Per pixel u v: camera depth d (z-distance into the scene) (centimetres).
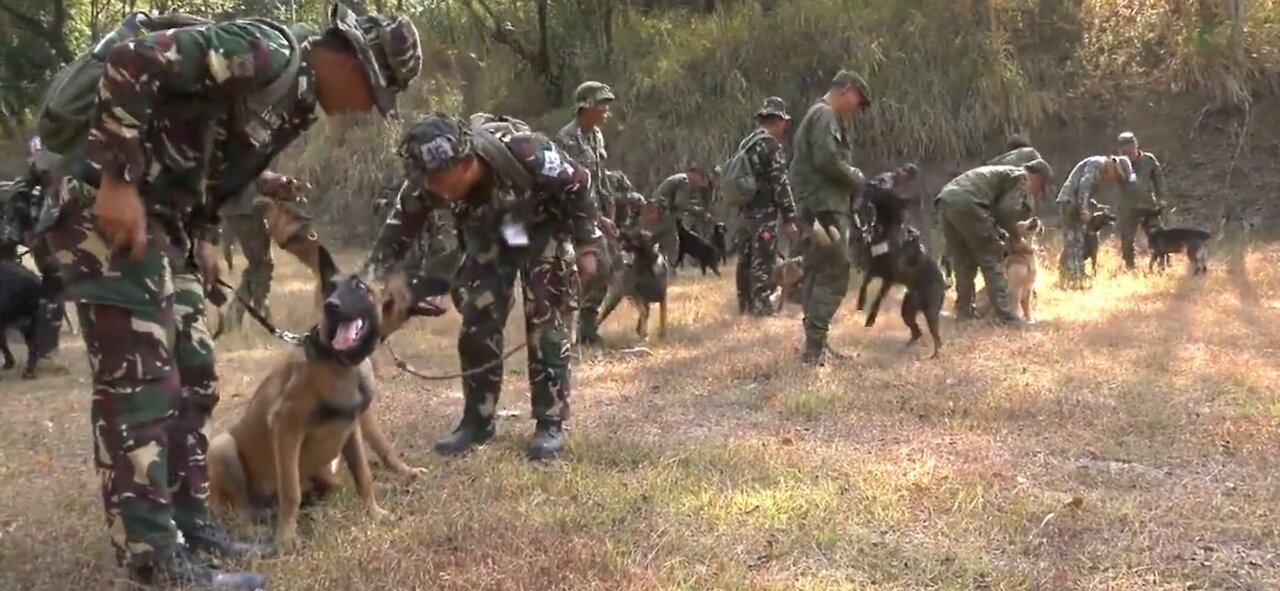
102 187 333
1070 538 438
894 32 2144
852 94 973
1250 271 1338
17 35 2783
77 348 1005
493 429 600
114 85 325
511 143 539
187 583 375
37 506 482
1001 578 396
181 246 378
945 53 2102
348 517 464
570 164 549
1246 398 680
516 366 838
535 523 454
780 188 1049
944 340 916
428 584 387
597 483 513
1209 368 770
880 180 861
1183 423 619
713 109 2167
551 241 566
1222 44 2000
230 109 358
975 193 995
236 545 424
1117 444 586
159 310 367
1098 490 506
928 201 1970
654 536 436
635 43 2366
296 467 434
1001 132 2047
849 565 413
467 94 2436
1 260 879
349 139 2272
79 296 357
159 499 373
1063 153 2025
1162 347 850
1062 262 1309
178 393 376
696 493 496
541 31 2423
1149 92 2033
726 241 1758
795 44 2170
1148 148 1989
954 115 2058
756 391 731
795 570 408
